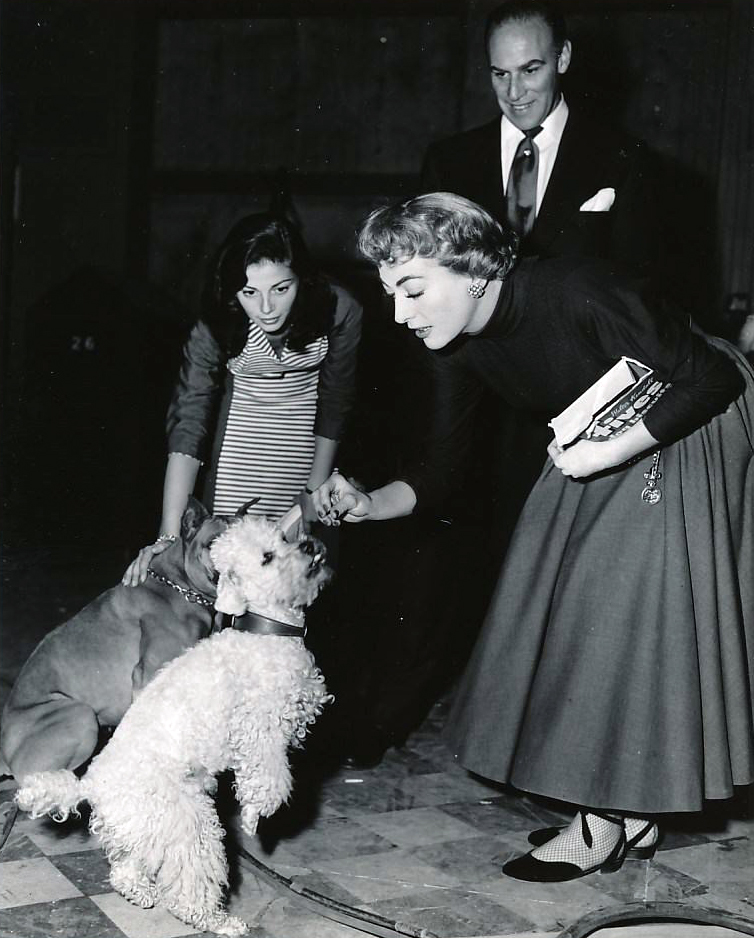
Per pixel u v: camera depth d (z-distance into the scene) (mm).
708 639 2477
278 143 9461
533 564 2625
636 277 2400
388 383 4895
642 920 2439
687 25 7672
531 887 2654
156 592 2783
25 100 9344
